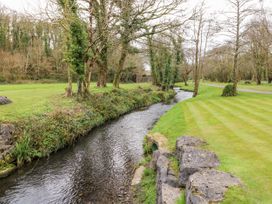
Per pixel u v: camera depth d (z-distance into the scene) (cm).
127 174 1089
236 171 665
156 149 1209
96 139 1641
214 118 1473
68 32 2173
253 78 7094
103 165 1199
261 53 4950
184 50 4325
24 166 1163
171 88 5766
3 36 6744
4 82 5459
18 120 1338
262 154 786
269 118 1338
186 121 1481
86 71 2434
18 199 902
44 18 2045
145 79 7844
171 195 687
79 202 873
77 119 1762
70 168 1166
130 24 2558
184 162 746
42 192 948
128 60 6041
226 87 2709
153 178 958
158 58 5147
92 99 2378
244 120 1332
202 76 8650
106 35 2364
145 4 2494
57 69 6819
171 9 2589
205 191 550
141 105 3275
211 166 712
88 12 2312
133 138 1653
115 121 2231
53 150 1355
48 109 1689
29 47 6512
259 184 588
